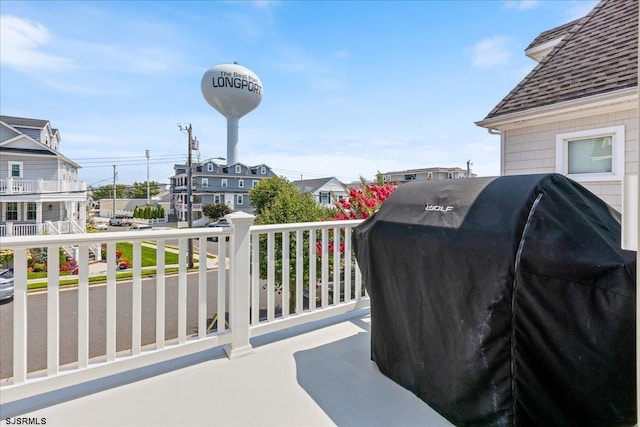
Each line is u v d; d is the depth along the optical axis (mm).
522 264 1386
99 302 8531
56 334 1848
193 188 32000
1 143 18062
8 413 1756
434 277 1687
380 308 2100
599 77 4242
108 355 1993
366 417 1738
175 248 17719
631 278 1268
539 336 1372
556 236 1396
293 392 1958
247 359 2357
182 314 2252
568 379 1348
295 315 2791
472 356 1511
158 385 2029
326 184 34344
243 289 2434
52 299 1833
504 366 1434
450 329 1616
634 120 4004
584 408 1344
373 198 5062
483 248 1489
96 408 1806
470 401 1558
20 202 18531
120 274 11516
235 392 1959
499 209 1573
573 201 1590
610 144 4266
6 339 5930
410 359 1894
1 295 6945
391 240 1948
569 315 1323
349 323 3023
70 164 22703
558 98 4512
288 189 10719
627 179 1082
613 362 1277
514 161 5273
